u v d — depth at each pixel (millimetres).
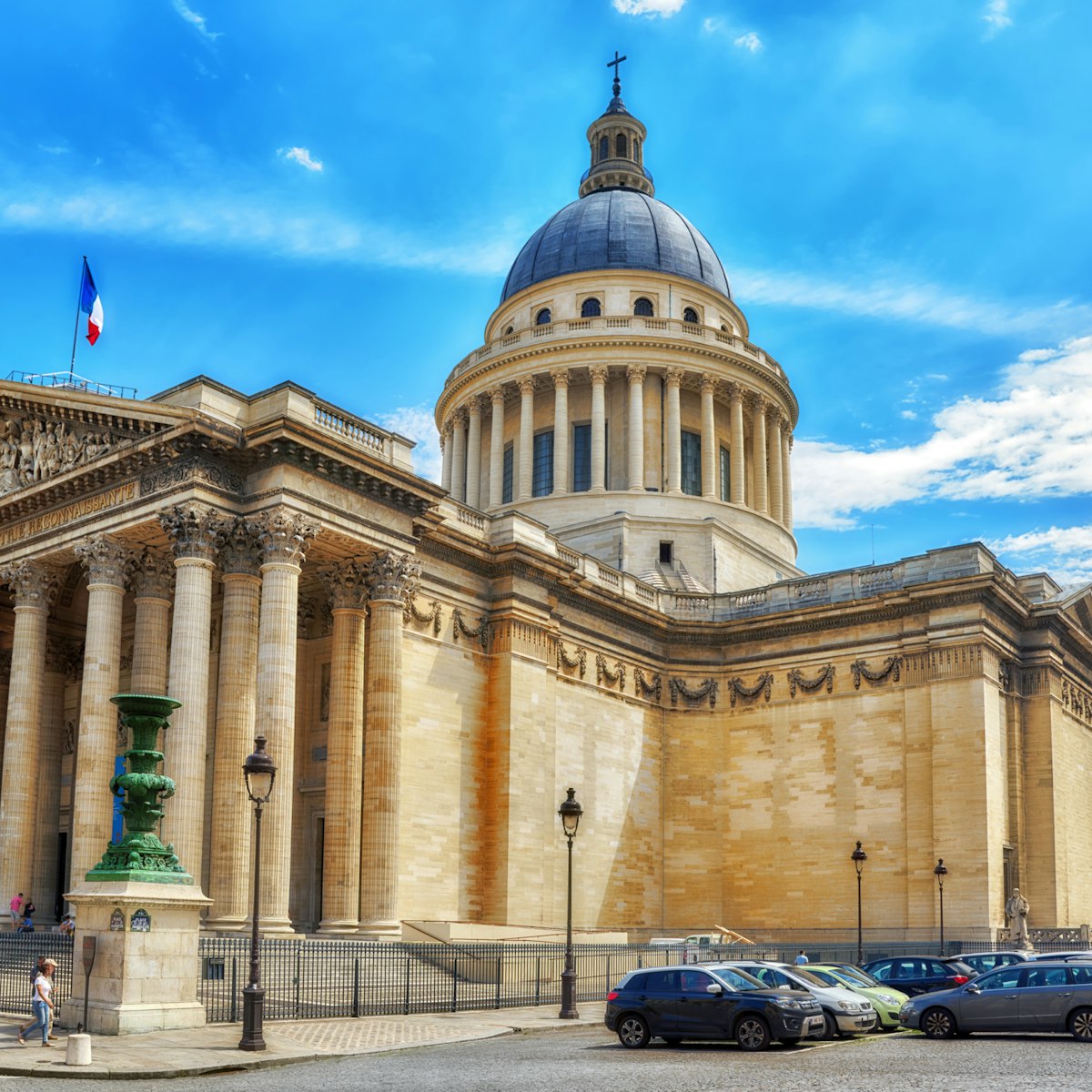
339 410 64000
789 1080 30328
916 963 50750
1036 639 86000
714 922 88312
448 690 73250
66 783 79188
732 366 112500
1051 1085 29047
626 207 121438
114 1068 32906
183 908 41250
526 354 111312
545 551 81562
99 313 71500
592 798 83125
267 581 59656
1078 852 88125
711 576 101938
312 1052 37031
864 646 86375
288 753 58531
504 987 57594
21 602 68000
